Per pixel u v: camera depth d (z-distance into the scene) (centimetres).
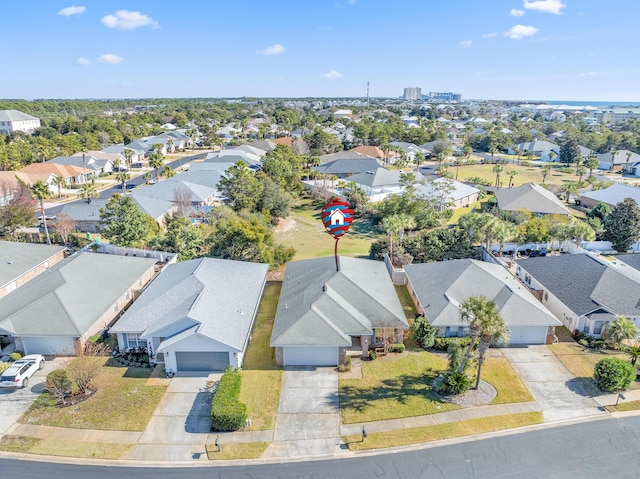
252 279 4238
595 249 5891
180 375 3089
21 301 3584
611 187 8238
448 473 2245
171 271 4288
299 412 2711
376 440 2478
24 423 2606
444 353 3400
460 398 2836
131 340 3375
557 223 5819
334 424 2606
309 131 18125
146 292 3884
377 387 2961
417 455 2372
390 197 7600
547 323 3441
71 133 15838
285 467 2291
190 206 7238
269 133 18650
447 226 6850
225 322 3291
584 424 2608
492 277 3994
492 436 2512
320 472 2255
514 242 5925
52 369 3138
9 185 7662
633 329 3225
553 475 2231
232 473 2252
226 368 2995
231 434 2527
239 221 5138
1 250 4800
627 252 5859
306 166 11138
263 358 3303
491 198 8631
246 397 2848
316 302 3466
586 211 7938
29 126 17638
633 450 2398
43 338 3269
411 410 2725
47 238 5838
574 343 3534
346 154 11769
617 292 3725
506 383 2994
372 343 3481
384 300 3719
